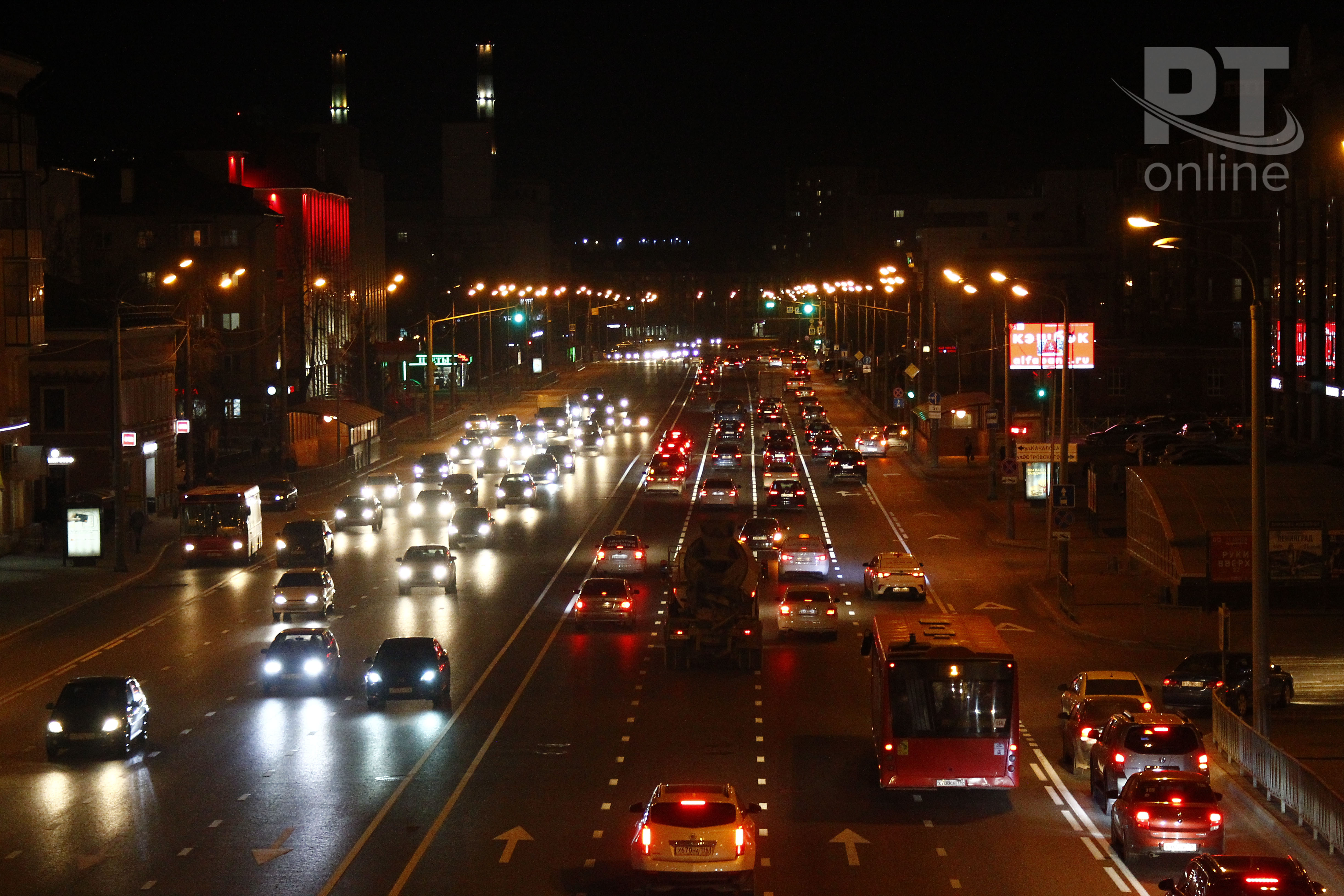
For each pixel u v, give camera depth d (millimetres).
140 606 60562
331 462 113188
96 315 90562
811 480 104312
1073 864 27609
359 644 51500
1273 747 32031
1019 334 91625
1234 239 34969
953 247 197750
